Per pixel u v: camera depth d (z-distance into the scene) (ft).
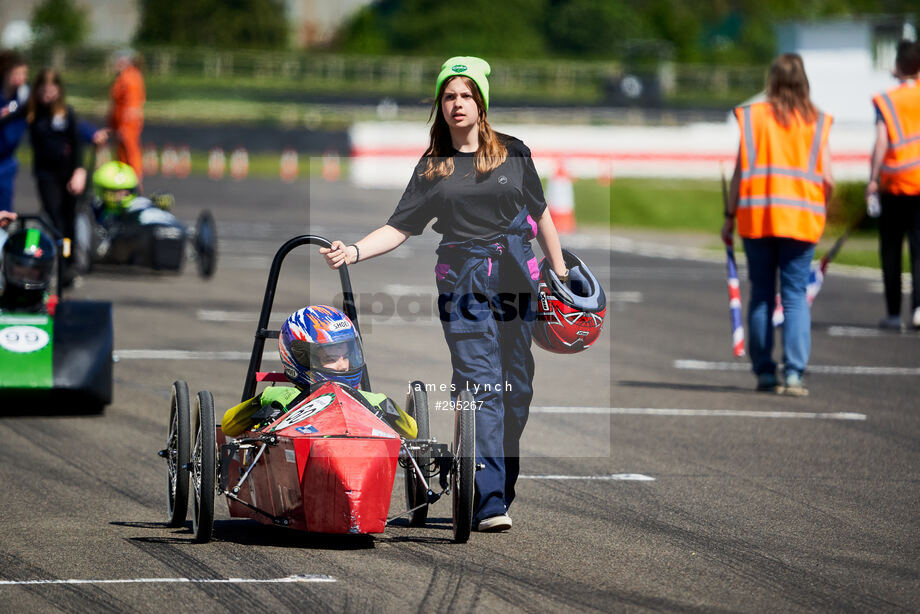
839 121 503.20
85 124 179.93
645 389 139.23
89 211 207.72
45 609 65.92
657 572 74.02
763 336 138.10
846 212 324.60
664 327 186.50
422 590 69.77
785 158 132.57
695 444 112.27
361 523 73.82
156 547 77.97
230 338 162.81
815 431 118.73
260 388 131.34
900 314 184.85
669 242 314.76
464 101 79.41
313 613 65.77
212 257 218.59
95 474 98.22
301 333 80.07
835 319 195.72
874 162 172.45
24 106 167.94
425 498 83.92
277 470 75.97
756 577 73.31
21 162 489.67
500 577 72.54
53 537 80.02
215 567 73.77
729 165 463.42
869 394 137.90
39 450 105.50
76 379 117.29
